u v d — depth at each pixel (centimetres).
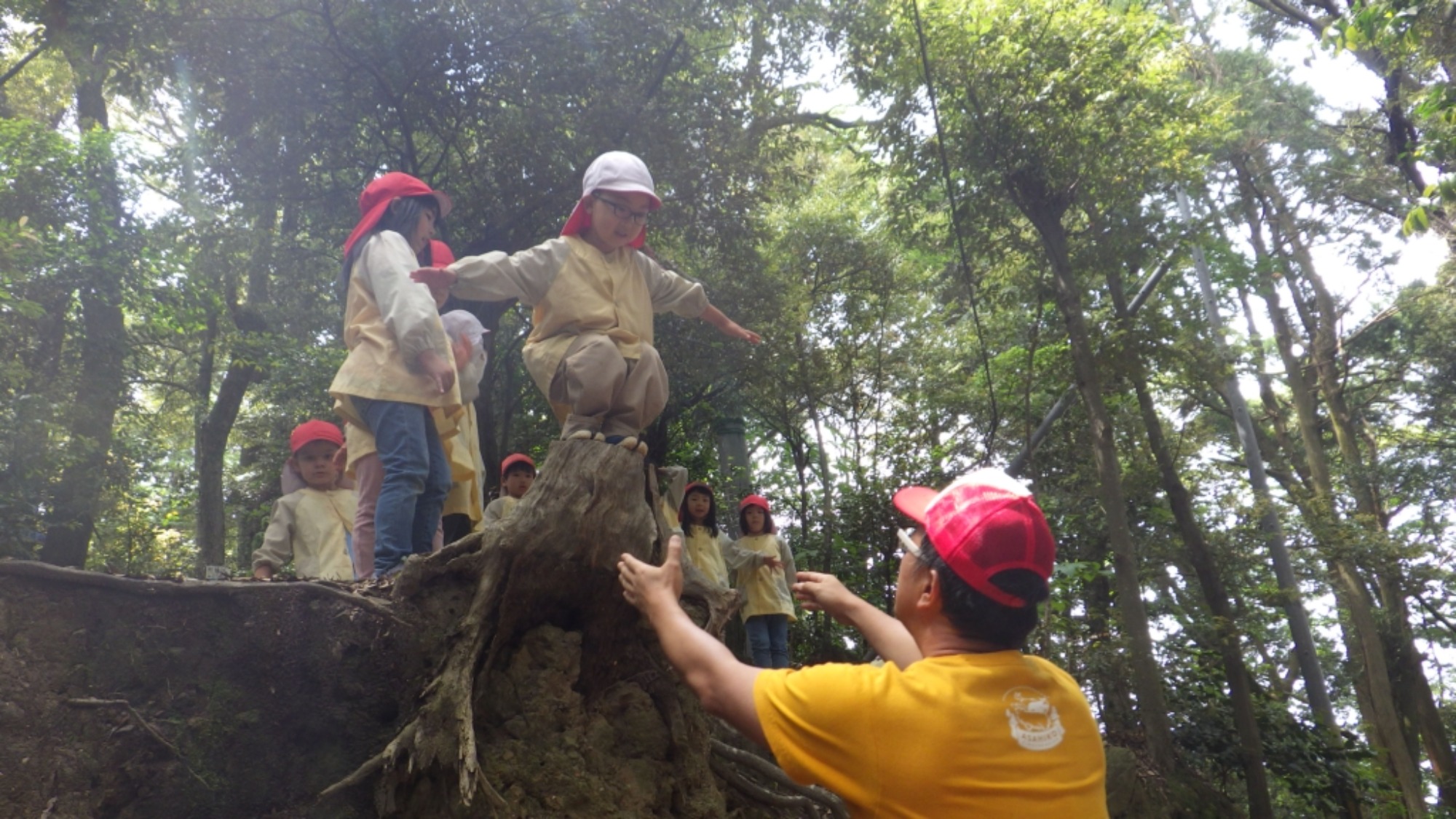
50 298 1021
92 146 1053
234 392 1447
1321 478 2070
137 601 384
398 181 484
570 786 385
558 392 395
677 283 424
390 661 401
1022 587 186
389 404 450
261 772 375
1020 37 1125
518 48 1134
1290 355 2183
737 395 1603
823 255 1675
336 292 1373
